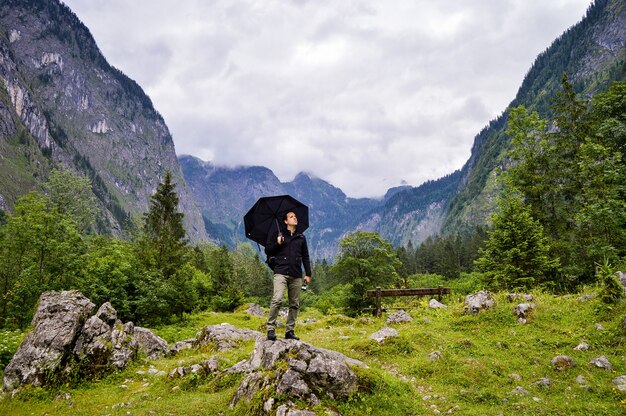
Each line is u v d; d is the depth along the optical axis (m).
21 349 10.11
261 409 6.76
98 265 29.28
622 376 7.73
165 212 41.91
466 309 13.63
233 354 12.24
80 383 10.24
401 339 11.32
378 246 39.91
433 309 15.98
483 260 22.53
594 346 9.45
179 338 22.61
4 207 144.25
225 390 8.79
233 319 35.97
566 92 26.55
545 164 26.25
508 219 22.06
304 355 7.52
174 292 30.64
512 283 20.41
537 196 25.81
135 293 28.91
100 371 10.82
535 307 12.38
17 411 8.35
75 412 8.19
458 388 8.45
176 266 39.81
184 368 10.27
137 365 12.04
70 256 27.09
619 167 18.81
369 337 12.20
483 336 11.42
